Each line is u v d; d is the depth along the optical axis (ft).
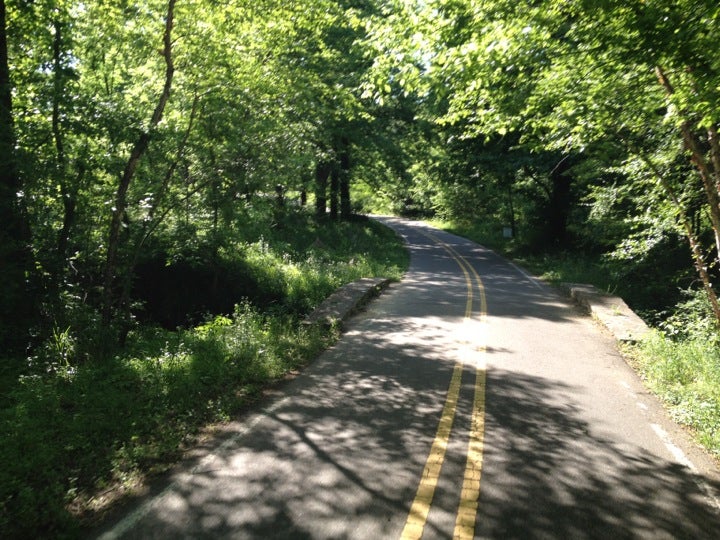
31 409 19.38
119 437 18.01
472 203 161.17
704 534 13.28
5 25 30.17
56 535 12.58
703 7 14.47
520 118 26.91
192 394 22.06
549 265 78.69
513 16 20.56
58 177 30.01
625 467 16.84
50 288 31.65
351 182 142.00
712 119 17.10
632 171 36.73
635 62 18.10
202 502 14.14
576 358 30.35
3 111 28.73
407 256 92.38
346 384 24.80
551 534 13.05
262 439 18.31
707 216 40.06
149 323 49.26
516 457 17.29
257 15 34.88
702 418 20.53
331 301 43.83
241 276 53.57
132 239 38.19
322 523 13.23
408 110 101.45
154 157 37.58
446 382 25.26
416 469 16.21
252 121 39.55
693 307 38.45
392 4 24.08
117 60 38.73
